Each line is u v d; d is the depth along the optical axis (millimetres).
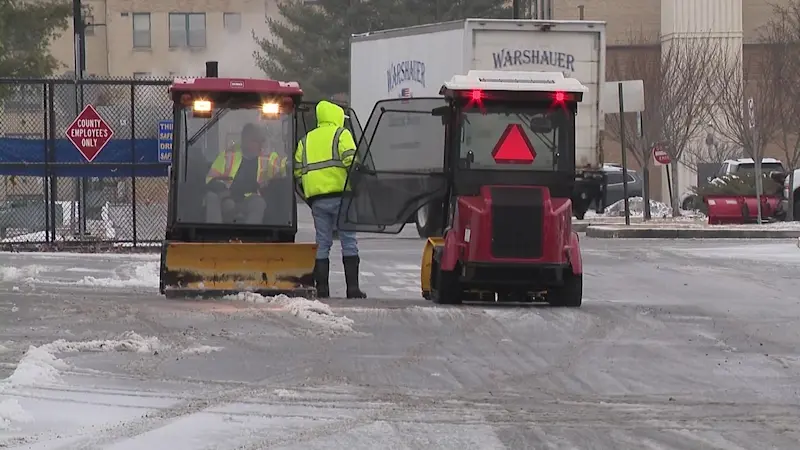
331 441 29859
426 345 44188
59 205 101250
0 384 36188
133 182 91312
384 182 56906
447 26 103125
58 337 44906
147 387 36250
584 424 31969
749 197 127625
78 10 108625
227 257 55812
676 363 41344
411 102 58375
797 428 31672
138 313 50938
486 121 55875
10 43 152000
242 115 58031
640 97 119875
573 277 55344
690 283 69875
